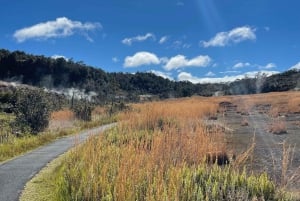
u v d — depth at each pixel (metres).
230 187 7.73
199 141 10.41
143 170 7.87
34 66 102.62
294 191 8.39
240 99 56.53
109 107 39.22
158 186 6.86
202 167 8.66
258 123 26.38
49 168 11.27
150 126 17.23
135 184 7.35
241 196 7.15
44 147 16.20
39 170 11.05
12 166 11.81
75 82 99.50
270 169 11.41
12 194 8.52
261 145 16.44
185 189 7.21
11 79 101.38
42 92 23.20
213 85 118.44
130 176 7.47
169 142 9.86
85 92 91.75
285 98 51.19
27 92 22.59
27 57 104.44
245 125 24.53
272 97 55.50
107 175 8.08
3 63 103.94
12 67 103.56
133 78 120.00
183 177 8.17
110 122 28.58
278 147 15.96
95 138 12.05
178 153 9.52
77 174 8.45
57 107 35.19
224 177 8.34
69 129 22.61
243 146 16.14
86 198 7.36
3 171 11.05
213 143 11.48
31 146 16.50
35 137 18.39
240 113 36.66
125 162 8.17
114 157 9.17
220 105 46.84
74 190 7.69
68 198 7.53
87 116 30.20
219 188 7.76
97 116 33.75
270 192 7.71
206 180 8.23
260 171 11.11
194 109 24.69
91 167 8.09
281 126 21.12
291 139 18.36
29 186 9.16
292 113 33.34
